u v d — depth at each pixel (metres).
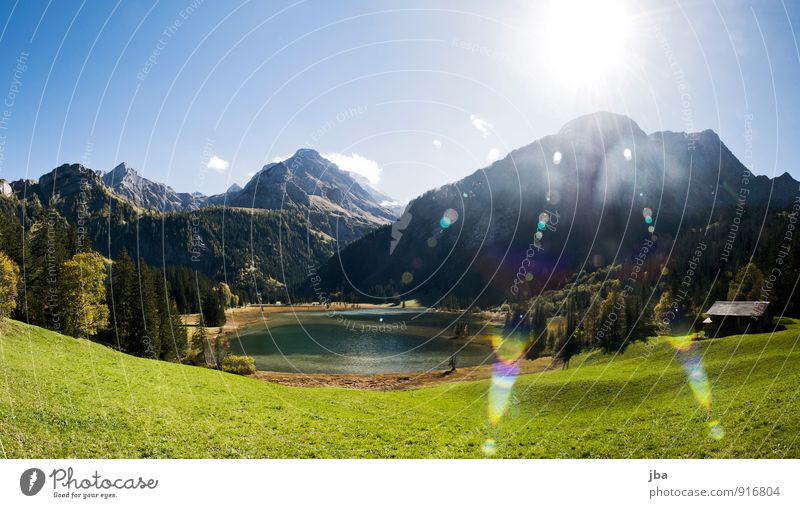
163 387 25.08
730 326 46.75
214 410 21.39
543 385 30.38
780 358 25.80
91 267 42.94
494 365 51.84
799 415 15.71
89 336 46.12
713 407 19.41
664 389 25.45
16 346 25.98
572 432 19.39
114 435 15.43
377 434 19.50
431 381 43.03
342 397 29.61
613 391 26.92
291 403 25.58
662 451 15.11
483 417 24.56
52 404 17.14
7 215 52.47
